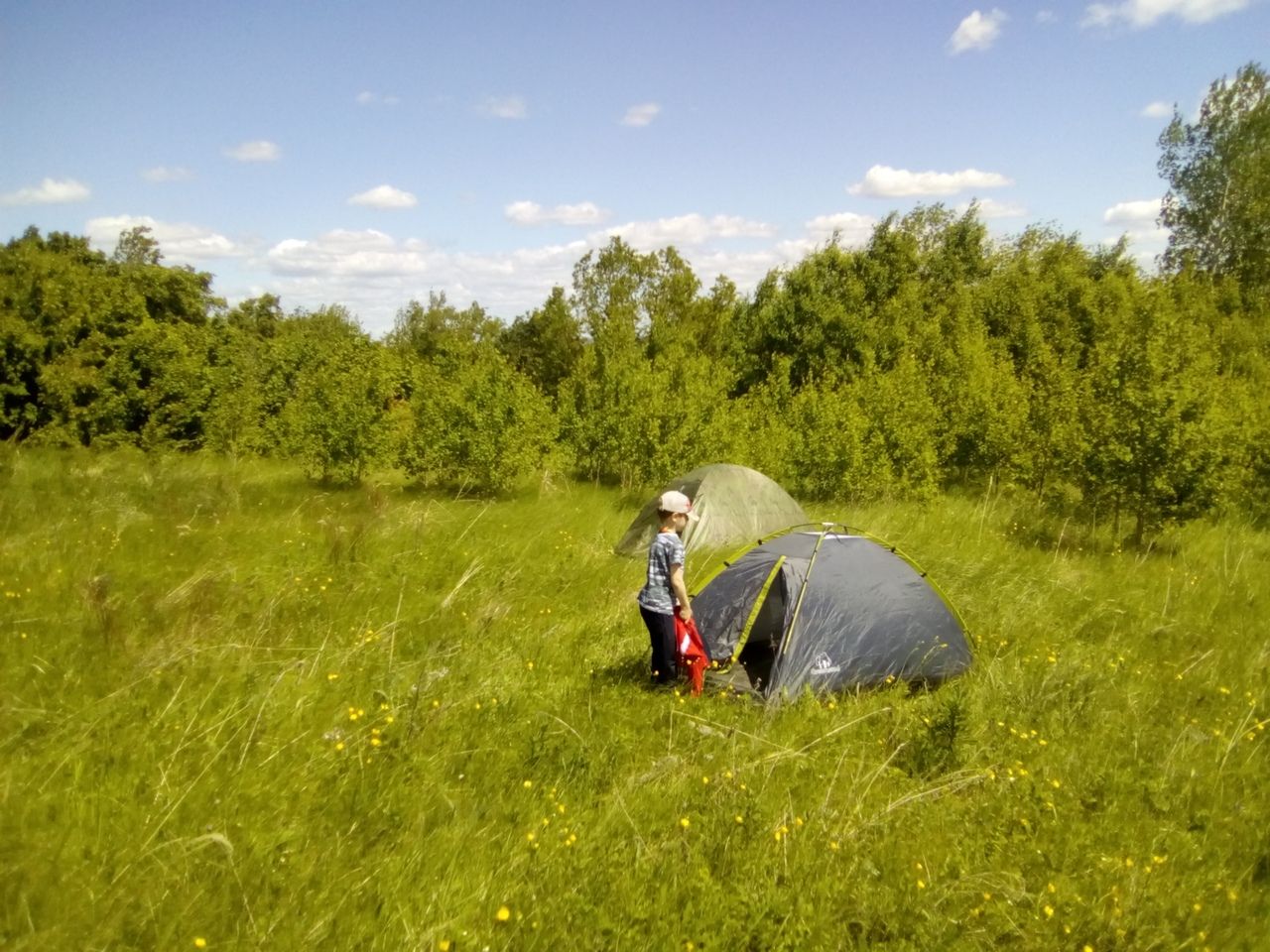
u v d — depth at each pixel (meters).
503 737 4.96
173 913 3.19
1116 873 3.95
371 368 15.90
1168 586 9.39
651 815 4.20
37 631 6.08
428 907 3.32
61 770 4.12
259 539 9.64
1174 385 11.86
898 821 4.26
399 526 10.64
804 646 6.17
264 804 4.03
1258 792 4.88
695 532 10.69
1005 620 8.07
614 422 16.39
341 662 5.83
